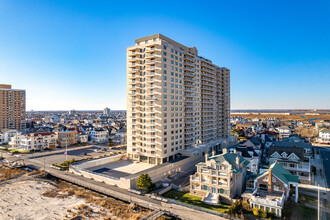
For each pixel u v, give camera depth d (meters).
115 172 73.75
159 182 68.94
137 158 90.69
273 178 51.25
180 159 86.62
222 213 45.53
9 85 184.38
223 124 139.75
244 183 60.38
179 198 55.59
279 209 44.12
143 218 45.03
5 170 81.81
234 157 62.59
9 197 57.81
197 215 45.59
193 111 102.19
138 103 88.50
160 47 82.56
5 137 144.38
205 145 108.25
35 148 119.00
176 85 91.12
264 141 112.62
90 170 76.00
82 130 162.50
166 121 84.88
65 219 46.69
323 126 184.25
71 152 114.31
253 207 47.25
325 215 46.12
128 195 56.34
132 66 88.88
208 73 118.88
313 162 90.38
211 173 55.06
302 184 65.62
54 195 59.31
